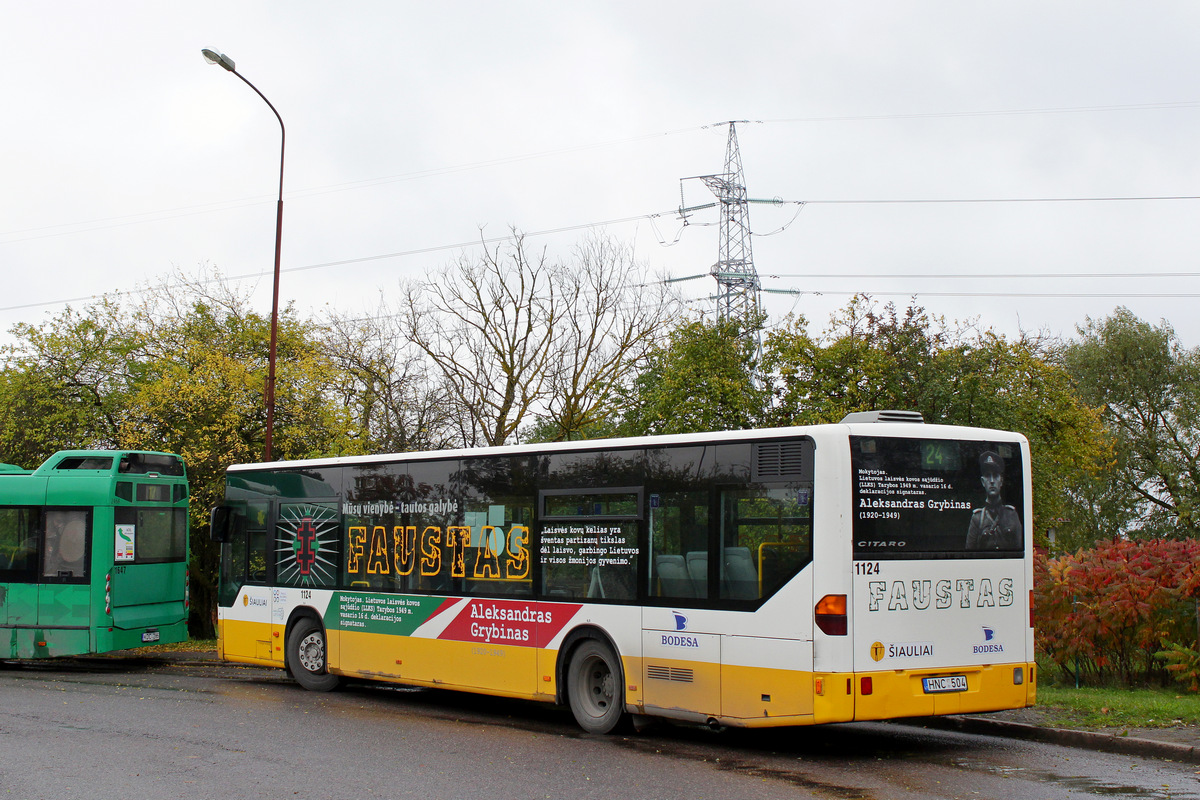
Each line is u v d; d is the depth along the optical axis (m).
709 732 10.25
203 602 25.70
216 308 28.17
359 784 7.82
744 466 9.04
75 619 15.86
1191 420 40.62
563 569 10.54
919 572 8.68
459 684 11.44
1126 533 41.28
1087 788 7.59
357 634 12.77
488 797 7.40
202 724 10.71
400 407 29.66
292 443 24.17
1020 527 9.34
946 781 7.89
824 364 21.86
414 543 12.20
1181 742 8.70
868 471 8.57
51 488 16.27
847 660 8.23
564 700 10.46
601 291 30.05
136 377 27.44
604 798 7.38
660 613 9.55
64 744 9.52
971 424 19.73
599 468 10.30
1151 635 11.94
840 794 7.46
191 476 23.28
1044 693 11.55
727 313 25.72
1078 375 42.88
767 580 8.70
